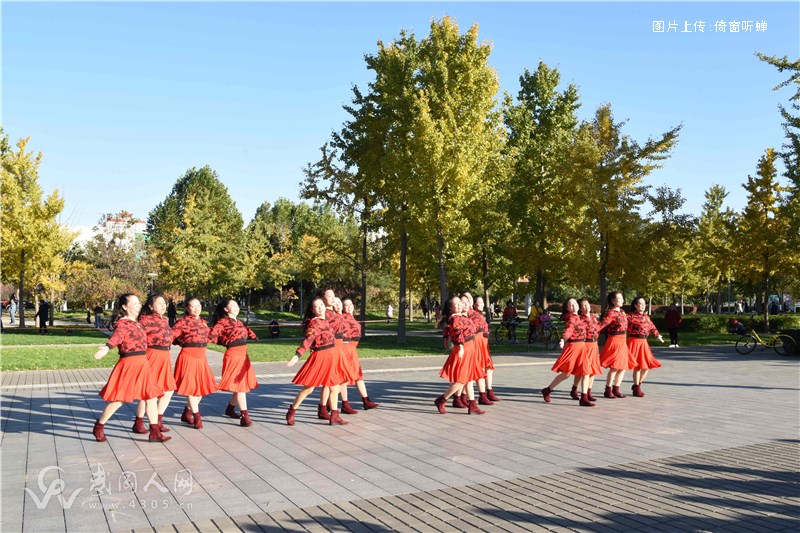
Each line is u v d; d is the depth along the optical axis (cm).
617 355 1159
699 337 2909
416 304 6481
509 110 3225
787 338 2109
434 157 2172
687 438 835
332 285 4906
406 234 2567
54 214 3528
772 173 3159
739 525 508
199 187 7406
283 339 2778
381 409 1076
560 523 511
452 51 2381
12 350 2062
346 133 2628
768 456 735
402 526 505
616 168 2450
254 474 662
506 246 2967
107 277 4578
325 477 650
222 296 4731
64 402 1146
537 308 2627
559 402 1147
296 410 1067
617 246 2466
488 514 533
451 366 1029
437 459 725
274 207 9375
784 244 3000
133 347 808
